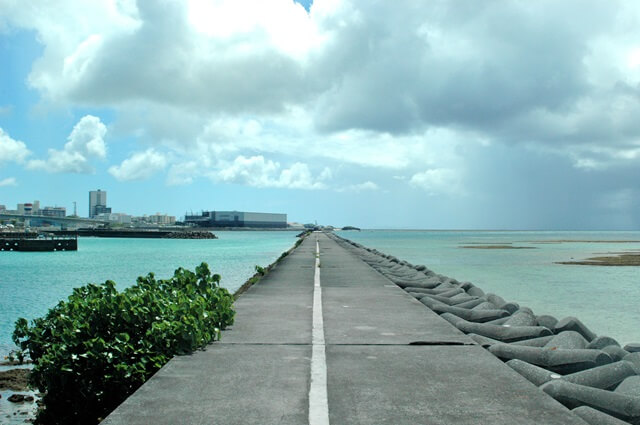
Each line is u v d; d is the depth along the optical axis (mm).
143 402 4230
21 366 9500
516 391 4520
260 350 6012
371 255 29734
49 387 5375
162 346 5656
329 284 13602
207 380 4828
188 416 3930
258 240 108312
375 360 5586
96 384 5301
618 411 4289
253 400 4293
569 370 5695
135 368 5230
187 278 8250
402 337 6766
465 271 28062
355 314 8633
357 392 4504
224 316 7336
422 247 63875
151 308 5965
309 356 5754
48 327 6012
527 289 19594
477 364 5418
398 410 4062
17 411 7387
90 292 6820
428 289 13219
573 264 33281
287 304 9805
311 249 37781
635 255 44375
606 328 11828
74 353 5352
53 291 21547
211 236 135875
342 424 3789
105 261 42469
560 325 7934
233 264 34750
